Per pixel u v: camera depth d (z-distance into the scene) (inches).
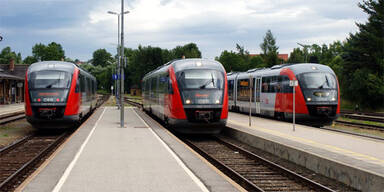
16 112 1264.8
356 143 538.0
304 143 532.1
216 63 730.8
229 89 1300.4
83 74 871.7
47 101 704.4
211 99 679.7
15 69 2721.5
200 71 701.3
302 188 352.8
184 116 676.1
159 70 906.7
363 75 1788.9
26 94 711.1
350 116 1189.7
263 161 468.4
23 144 615.2
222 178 338.6
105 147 513.0
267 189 349.1
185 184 315.9
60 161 410.9
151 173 356.2
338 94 844.6
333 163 383.9
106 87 5467.5
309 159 434.0
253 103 1082.7
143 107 1401.3
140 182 321.4
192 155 455.5
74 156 443.2
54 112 706.8
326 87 838.5
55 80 722.2
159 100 861.2
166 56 4315.9
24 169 402.6
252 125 784.9
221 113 682.8
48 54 4375.0
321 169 406.6
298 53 4284.0
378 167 362.6
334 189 351.3
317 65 882.1
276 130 692.7
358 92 1850.4
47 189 295.3
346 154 444.8
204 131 688.4
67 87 725.3
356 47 1867.6
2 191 321.7
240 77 1194.0
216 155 534.3
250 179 390.6
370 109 1870.1
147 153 466.9
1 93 1835.6
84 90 887.1
